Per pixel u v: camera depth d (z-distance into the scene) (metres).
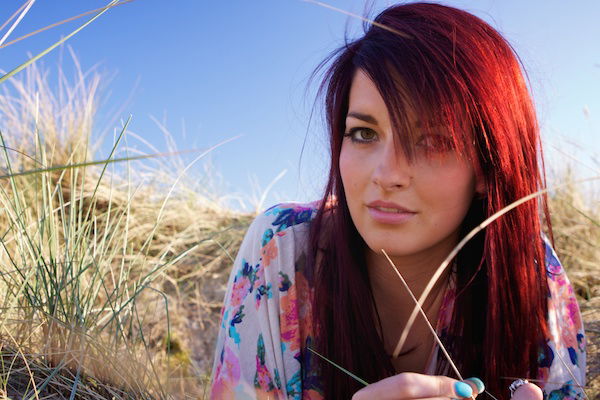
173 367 2.07
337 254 1.08
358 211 0.96
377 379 1.09
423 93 0.89
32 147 2.76
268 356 1.12
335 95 1.02
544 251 1.11
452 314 1.13
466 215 1.07
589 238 2.55
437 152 0.90
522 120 1.00
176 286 2.46
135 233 2.64
